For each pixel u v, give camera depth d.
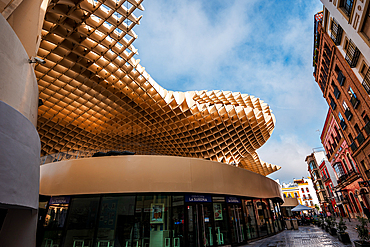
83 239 8.06
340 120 26.23
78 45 15.00
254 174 13.91
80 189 8.68
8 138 3.71
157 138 30.44
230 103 26.06
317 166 56.38
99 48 15.64
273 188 16.53
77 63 16.41
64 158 29.11
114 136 28.89
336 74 22.83
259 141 37.34
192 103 24.02
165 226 8.55
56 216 8.70
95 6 12.68
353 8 13.93
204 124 27.52
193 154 33.50
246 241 11.18
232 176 11.62
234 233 10.56
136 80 18.84
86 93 20.70
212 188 10.16
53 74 17.75
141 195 8.73
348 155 28.64
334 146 34.06
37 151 4.92
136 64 17.16
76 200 8.72
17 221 4.88
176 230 8.66
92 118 25.19
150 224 8.40
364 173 22.94
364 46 14.14
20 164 3.96
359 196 27.92
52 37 14.31
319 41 24.53
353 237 11.95
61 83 19.17
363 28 13.84
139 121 25.92
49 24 13.34
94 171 8.92
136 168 9.01
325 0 17.44
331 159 37.97
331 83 25.14
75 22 13.56
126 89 20.50
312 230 17.33
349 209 33.44
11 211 4.86
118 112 23.98
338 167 33.41
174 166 9.51
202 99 24.31
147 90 20.36
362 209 27.80
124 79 18.97
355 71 17.67
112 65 17.91
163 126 26.98
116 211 8.39
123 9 13.16
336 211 43.59
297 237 12.99
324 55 24.53
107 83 19.67
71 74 17.84
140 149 33.19
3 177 3.42
